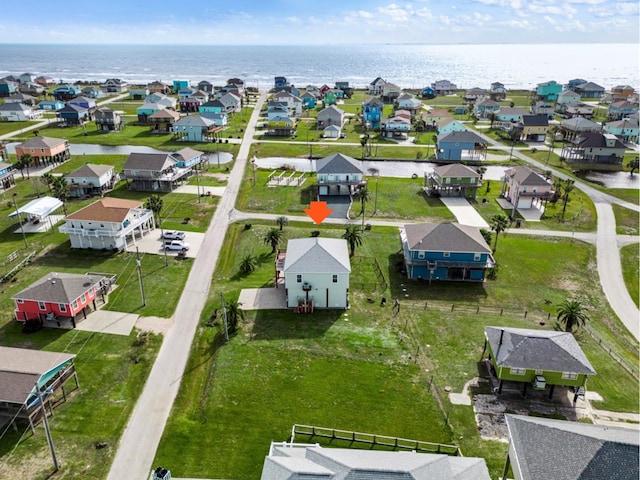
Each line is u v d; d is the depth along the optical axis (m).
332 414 42.62
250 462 37.56
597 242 79.56
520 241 79.12
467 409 43.62
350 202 95.88
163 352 50.66
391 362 49.59
